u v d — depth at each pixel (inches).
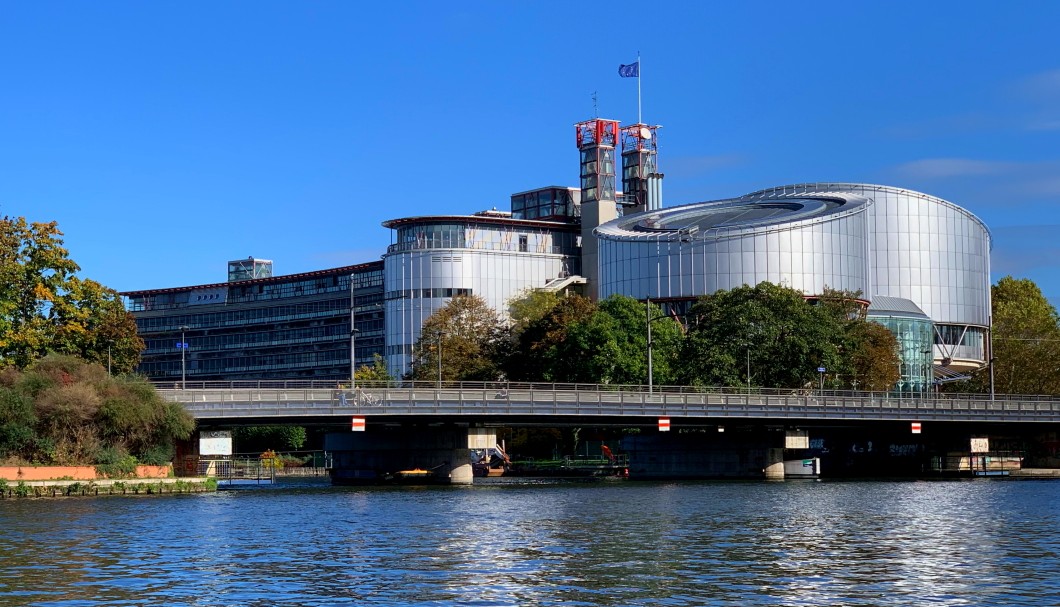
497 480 5531.5
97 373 3860.7
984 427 5841.5
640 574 1851.6
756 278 7765.8
